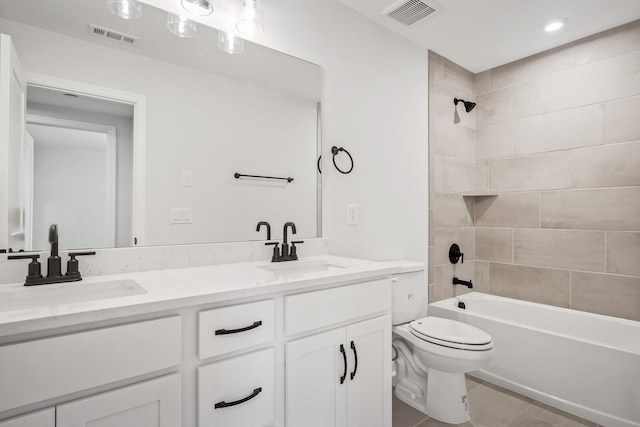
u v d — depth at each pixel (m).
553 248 2.62
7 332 0.73
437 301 2.70
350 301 1.39
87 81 1.35
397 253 2.42
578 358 1.91
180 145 1.56
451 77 2.87
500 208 2.91
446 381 1.89
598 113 2.41
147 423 0.91
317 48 2.01
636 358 1.72
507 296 2.86
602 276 2.38
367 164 2.25
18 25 1.22
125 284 1.26
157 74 1.51
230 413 1.05
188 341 1.00
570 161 2.54
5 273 1.16
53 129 1.28
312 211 1.98
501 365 2.24
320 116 2.02
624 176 2.30
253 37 1.76
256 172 1.78
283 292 1.20
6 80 1.20
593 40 2.44
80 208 1.33
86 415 0.82
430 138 2.67
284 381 1.20
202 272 1.41
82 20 1.34
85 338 0.82
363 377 1.44
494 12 2.17
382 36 2.35
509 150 2.87
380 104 2.33
